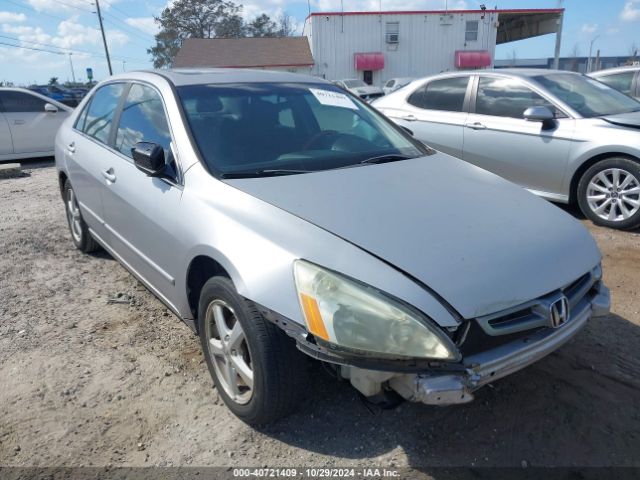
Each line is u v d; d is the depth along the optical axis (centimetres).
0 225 601
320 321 210
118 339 345
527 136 584
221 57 3872
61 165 470
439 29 3575
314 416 268
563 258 240
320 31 3575
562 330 232
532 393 283
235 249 241
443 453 245
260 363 234
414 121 695
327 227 235
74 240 505
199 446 251
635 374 297
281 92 364
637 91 867
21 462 242
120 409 277
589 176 549
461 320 204
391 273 212
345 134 351
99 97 441
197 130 306
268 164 300
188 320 302
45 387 294
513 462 239
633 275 427
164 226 291
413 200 265
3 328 359
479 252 226
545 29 3712
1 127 1052
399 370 202
